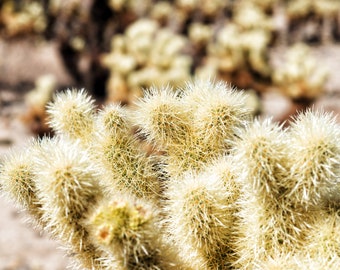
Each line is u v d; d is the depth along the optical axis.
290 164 0.69
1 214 2.02
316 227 0.70
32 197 0.77
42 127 2.56
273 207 0.71
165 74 2.34
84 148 0.81
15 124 2.77
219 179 0.75
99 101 3.13
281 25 4.77
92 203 0.70
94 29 3.54
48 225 0.74
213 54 3.08
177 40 2.68
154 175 0.80
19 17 3.54
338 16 4.78
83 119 0.81
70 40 3.47
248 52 2.76
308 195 0.69
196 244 0.74
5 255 1.72
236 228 0.75
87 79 3.31
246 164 0.69
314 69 2.58
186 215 0.72
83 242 0.73
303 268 0.67
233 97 0.79
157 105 0.79
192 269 0.75
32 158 0.77
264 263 0.70
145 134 0.81
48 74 3.34
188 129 0.80
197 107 0.81
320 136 0.67
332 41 4.73
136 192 0.79
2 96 3.23
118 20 3.61
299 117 0.72
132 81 2.34
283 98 2.86
